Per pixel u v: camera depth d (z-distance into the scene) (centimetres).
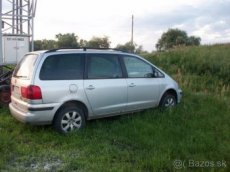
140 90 750
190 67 1614
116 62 717
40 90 600
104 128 674
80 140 595
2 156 515
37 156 527
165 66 1697
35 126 662
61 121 628
